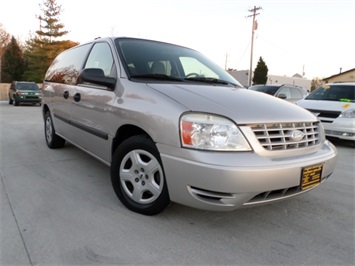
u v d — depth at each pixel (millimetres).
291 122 2422
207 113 2195
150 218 2592
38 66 34438
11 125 8055
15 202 2842
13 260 1973
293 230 2537
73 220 2521
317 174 2461
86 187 3281
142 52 3271
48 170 3842
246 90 3154
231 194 2096
